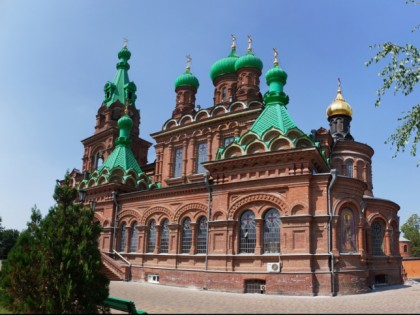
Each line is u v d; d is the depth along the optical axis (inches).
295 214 922.7
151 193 1246.3
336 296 856.3
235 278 958.4
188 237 1128.2
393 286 1259.2
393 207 1433.3
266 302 754.8
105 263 1257.4
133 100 1990.7
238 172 1032.2
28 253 595.8
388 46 595.2
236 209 1011.3
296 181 938.1
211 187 1075.3
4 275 593.6
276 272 906.7
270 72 1184.8
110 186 1379.2
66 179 669.9
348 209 960.9
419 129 593.6
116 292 911.7
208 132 1477.6
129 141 1583.4
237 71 1577.3
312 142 1006.4
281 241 927.0
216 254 1012.5
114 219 1349.7
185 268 1095.6
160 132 1627.7
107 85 1978.3
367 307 700.0
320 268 882.1
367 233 1323.8
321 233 901.8
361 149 1592.0
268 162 988.6
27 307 540.7
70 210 630.5
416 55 580.1
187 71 1779.0
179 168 1560.0
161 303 732.0
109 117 1888.5
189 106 1724.9
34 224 642.2
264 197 971.9
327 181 925.2
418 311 661.3
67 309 543.5
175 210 1168.8
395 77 577.0
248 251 978.1
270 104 1136.8
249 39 1603.1
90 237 615.5
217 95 1665.8
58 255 578.6
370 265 1280.8
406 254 2450.8
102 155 1893.5
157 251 1191.6
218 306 692.7
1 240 2918.3
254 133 1057.5
